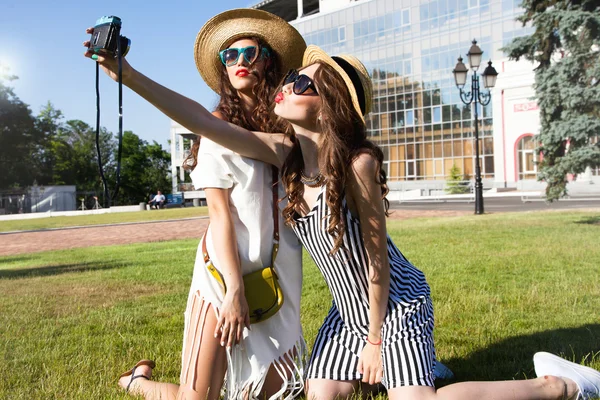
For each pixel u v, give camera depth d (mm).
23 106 58625
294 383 2561
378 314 2508
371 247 2449
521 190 37938
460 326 4156
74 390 2957
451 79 45062
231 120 2652
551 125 13055
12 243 17422
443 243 9844
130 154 67062
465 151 44250
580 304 4773
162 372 3281
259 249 2416
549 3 13641
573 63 12797
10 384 3168
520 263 7195
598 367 3035
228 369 2400
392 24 48844
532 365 3174
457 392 2342
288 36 2697
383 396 2758
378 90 49938
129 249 12555
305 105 2367
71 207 56531
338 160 2318
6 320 5074
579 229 11375
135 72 2141
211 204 2381
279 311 2504
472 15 43719
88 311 5426
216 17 2664
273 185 2502
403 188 47531
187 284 6969
